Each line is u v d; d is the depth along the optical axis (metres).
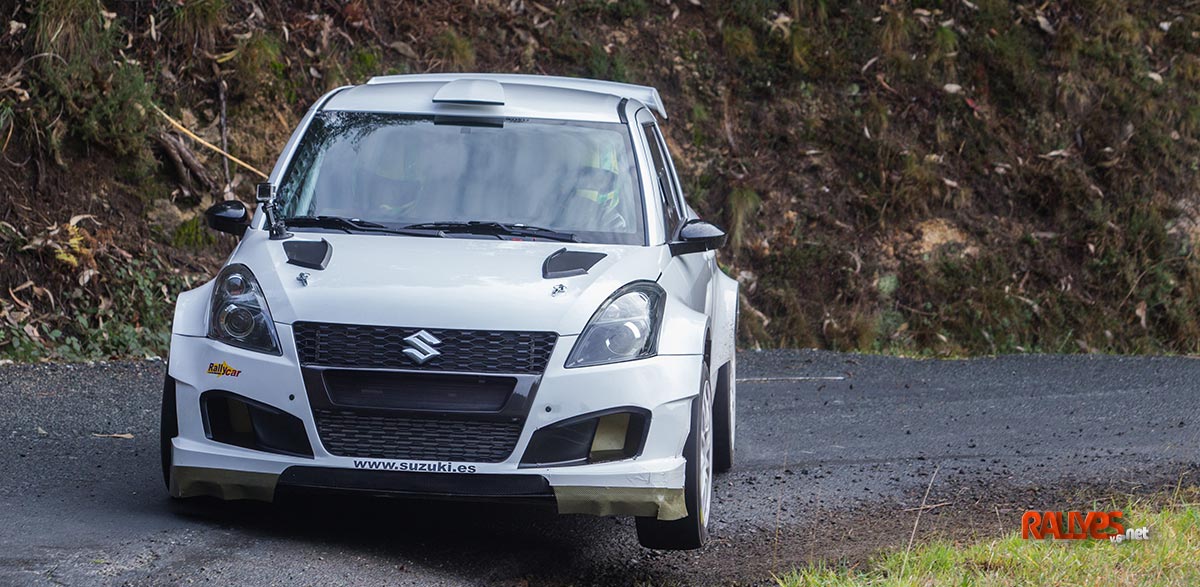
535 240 20.50
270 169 46.38
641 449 18.25
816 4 59.53
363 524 20.03
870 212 53.91
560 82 25.67
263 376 18.05
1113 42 62.44
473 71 53.47
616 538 20.58
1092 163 58.31
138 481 22.23
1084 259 55.28
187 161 43.69
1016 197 56.44
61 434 26.16
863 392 37.53
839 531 21.58
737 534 21.31
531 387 17.83
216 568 16.77
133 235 41.50
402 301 18.14
